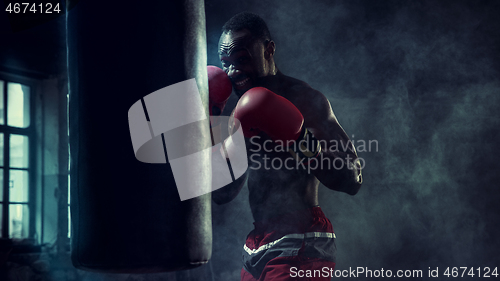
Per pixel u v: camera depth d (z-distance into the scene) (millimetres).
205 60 1339
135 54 1191
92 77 1214
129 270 1160
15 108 3162
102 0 1226
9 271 2930
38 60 3234
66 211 3229
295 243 1701
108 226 1159
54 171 3236
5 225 3029
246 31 1816
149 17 1206
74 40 1274
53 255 3141
